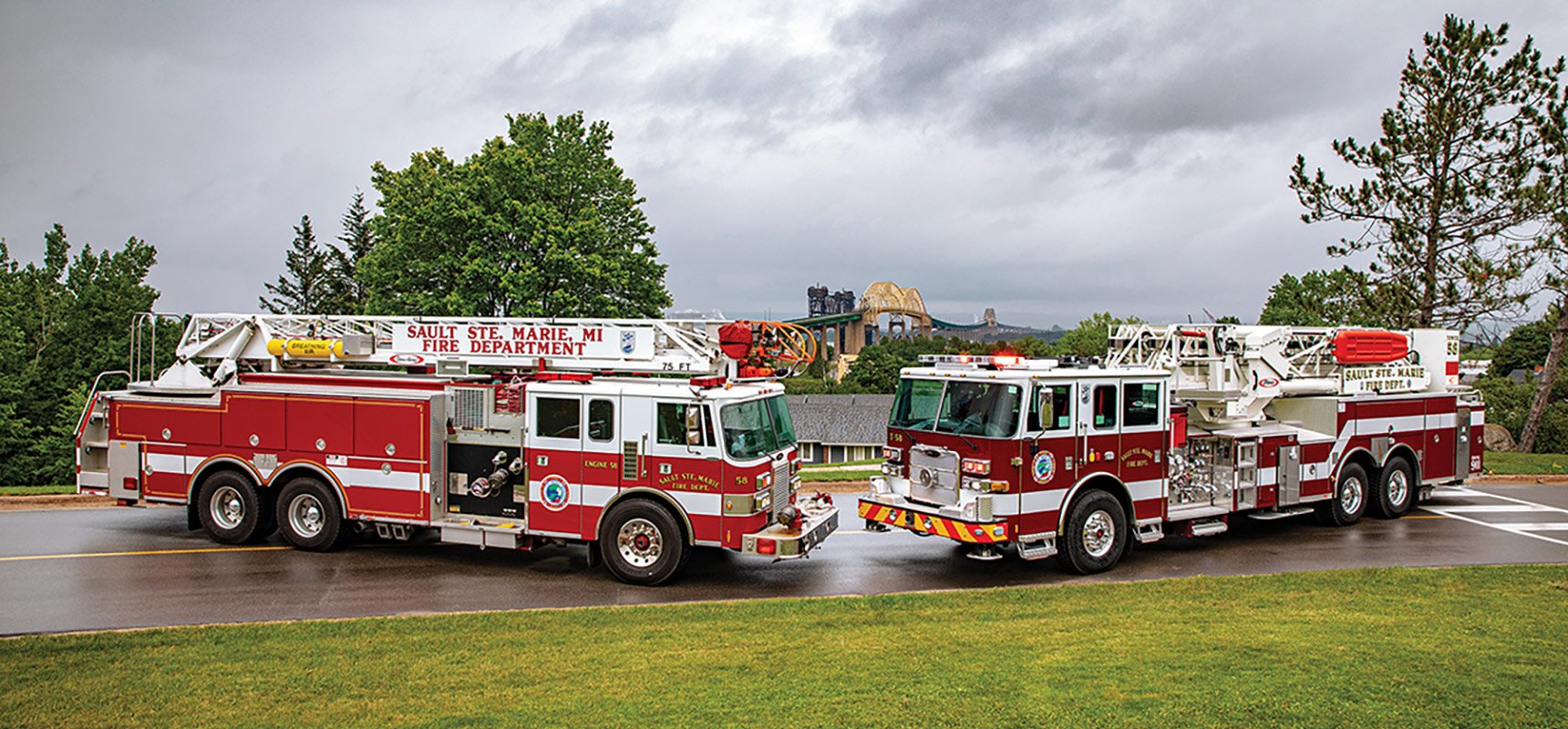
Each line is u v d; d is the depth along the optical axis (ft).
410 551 39.37
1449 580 34.22
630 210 111.75
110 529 42.88
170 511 47.19
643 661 23.73
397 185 114.93
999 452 34.58
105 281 125.90
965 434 35.58
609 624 27.78
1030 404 34.86
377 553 38.88
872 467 68.49
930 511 36.22
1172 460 40.78
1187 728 18.44
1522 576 34.88
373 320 41.70
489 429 36.91
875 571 37.22
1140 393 38.01
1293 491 44.01
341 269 201.26
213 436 39.70
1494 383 119.85
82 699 21.07
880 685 21.39
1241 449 41.88
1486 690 20.57
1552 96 74.64
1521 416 102.22
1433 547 42.39
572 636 26.35
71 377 120.47
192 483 39.96
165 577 34.45
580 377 36.37
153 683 22.13
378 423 37.40
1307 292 152.46
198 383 42.04
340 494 38.22
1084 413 36.42
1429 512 51.42
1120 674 21.98
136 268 131.13
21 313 126.21
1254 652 24.04
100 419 41.88
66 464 110.63
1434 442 50.75
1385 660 23.11
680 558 34.19
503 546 36.14
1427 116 78.48
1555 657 23.38
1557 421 87.71
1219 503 41.93
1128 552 41.01
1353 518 47.39
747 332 37.40
